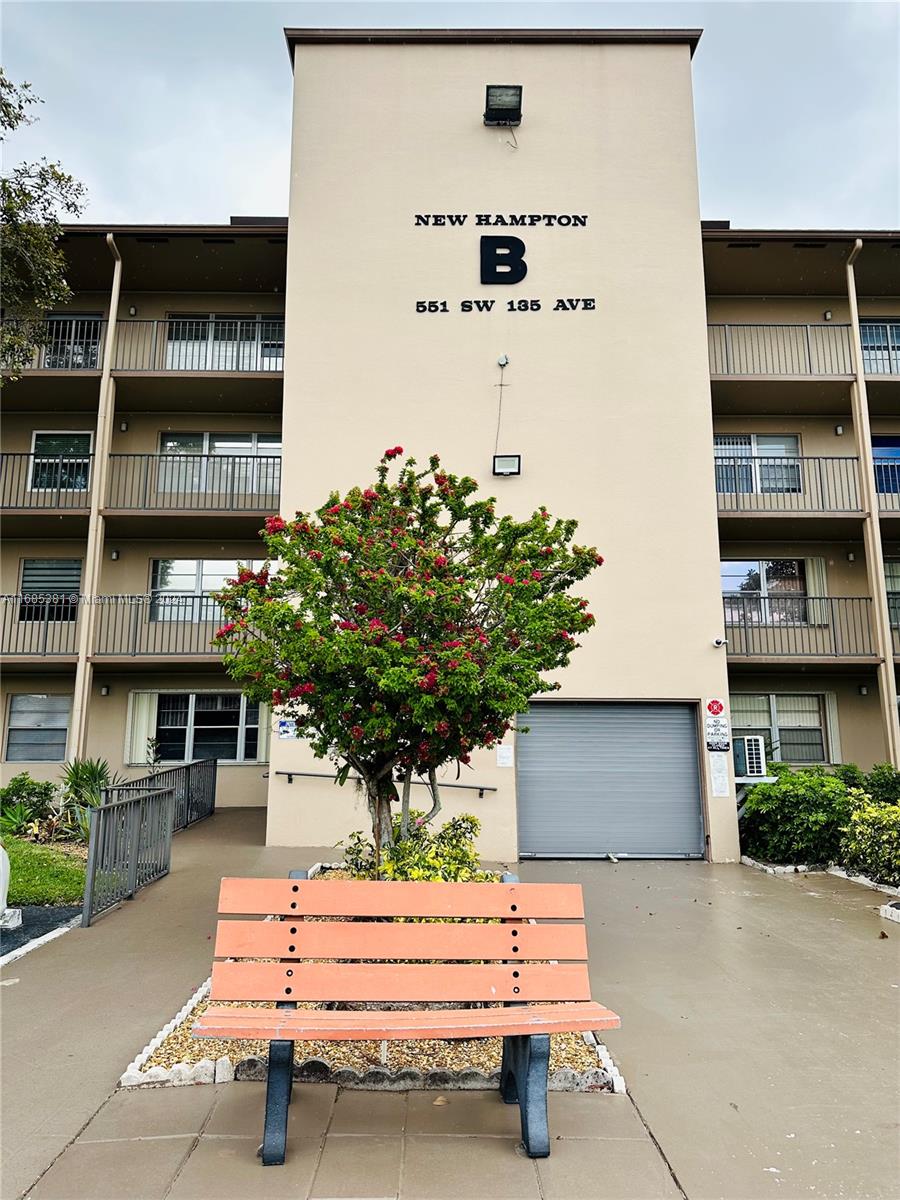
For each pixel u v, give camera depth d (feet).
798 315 51.47
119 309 51.67
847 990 18.58
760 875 33.55
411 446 40.01
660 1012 17.06
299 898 12.49
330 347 40.70
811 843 34.88
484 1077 13.16
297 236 41.60
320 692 19.79
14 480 49.83
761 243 45.62
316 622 19.81
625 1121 12.21
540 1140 11.14
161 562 50.55
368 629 19.02
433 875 17.95
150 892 27.07
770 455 49.32
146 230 45.29
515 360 40.81
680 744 38.63
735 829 37.29
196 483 50.24
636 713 38.83
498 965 12.22
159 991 17.54
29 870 27.37
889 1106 12.80
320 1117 12.11
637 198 42.34
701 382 40.73
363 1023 11.22
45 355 50.21
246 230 45.21
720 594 39.04
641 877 33.06
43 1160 10.89
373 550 20.52
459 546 22.93
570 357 40.86
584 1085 13.26
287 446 39.86
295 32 42.98
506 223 41.96
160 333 51.13
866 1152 11.41
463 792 36.96
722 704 38.29
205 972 18.85
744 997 18.06
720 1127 12.07
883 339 51.47
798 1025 16.34
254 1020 11.23
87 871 23.12
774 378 45.34
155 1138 11.46
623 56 43.68
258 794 49.73
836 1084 13.58
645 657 38.60
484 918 13.52
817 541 49.57
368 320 40.98
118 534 49.21
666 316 41.27
